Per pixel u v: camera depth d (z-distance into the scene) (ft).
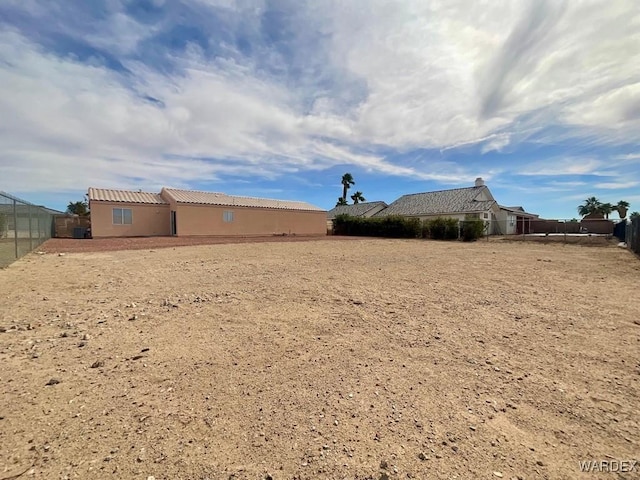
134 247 48.85
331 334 12.48
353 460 5.78
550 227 118.42
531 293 19.61
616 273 27.07
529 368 9.63
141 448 6.01
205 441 6.26
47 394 7.89
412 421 6.99
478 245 62.28
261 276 24.88
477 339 12.04
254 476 5.38
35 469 5.40
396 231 99.25
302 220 113.50
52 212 75.41
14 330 12.42
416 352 10.82
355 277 24.75
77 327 12.96
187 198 86.07
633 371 9.40
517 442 6.30
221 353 10.59
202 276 24.70
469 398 7.95
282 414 7.22
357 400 7.83
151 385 8.45
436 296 18.78
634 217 45.88
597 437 6.45
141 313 15.02
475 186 116.47
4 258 32.22
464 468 5.58
